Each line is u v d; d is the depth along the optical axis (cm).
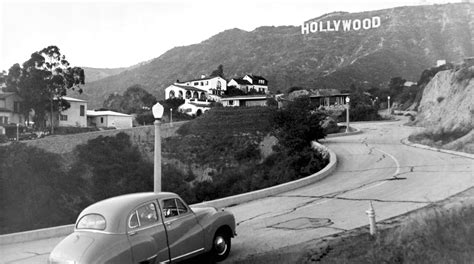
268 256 941
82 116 7294
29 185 4012
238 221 1390
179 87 10112
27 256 1064
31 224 3644
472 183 1678
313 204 1557
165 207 852
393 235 932
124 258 743
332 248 940
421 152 3016
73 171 4531
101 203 816
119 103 10481
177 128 5756
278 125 3831
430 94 5475
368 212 1024
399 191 1658
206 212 936
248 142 5216
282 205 1597
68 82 6881
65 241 760
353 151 3378
